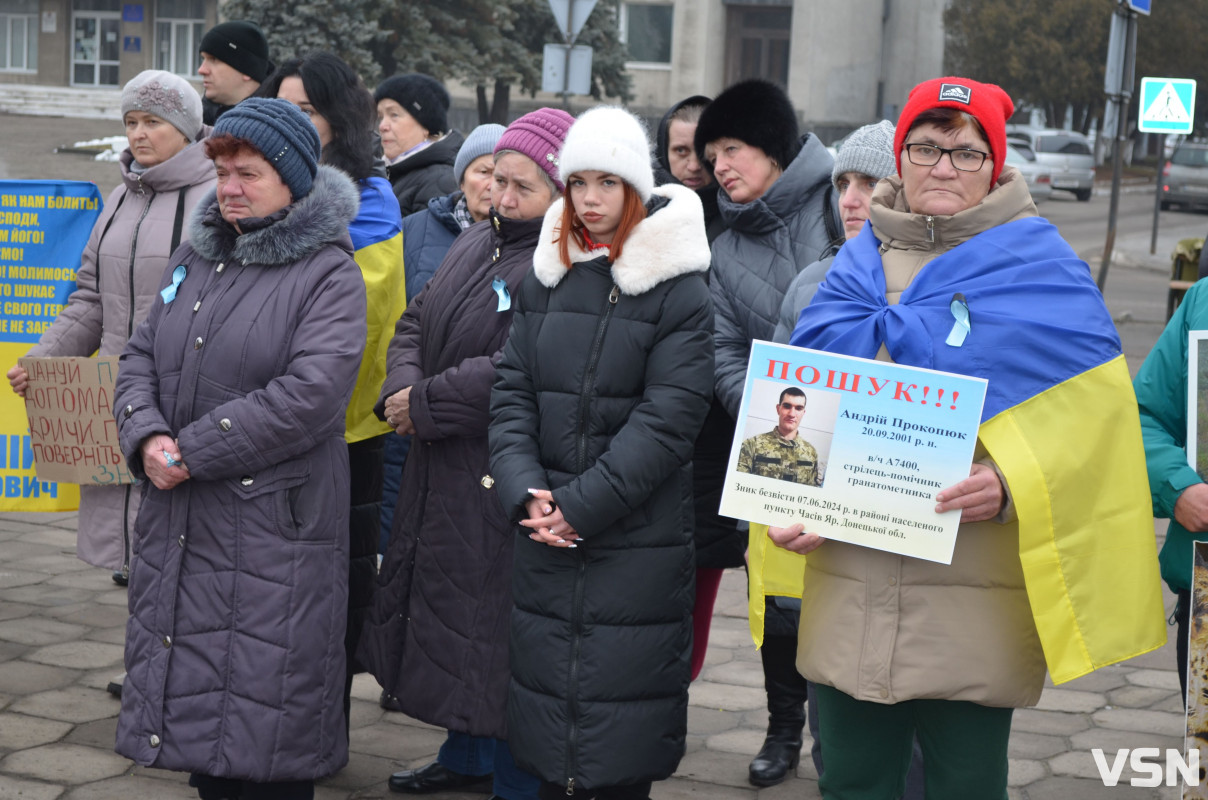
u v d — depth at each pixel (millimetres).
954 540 2730
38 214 5066
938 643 2793
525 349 3266
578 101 34125
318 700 3377
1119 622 2762
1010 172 2928
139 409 3373
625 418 3146
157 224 4426
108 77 39094
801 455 2826
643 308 3131
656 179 4621
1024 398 2760
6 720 4316
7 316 5082
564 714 3148
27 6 38875
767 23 39938
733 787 4016
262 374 3336
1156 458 3189
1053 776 4105
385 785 3975
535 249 3514
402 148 5770
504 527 3574
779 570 3195
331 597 3418
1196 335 3127
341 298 3385
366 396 4125
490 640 3582
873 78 41531
